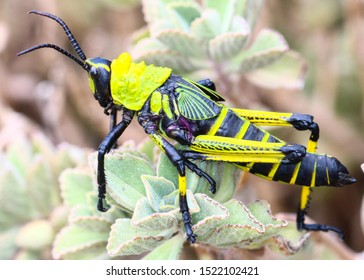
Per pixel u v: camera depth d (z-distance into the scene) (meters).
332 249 0.22
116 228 0.19
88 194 0.21
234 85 0.25
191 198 0.19
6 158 0.24
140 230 0.19
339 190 0.28
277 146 0.21
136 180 0.20
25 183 0.23
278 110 0.29
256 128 0.22
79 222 0.20
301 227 0.21
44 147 0.24
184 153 0.20
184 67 0.24
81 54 0.23
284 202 0.28
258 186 0.27
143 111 0.22
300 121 0.22
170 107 0.22
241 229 0.19
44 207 0.23
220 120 0.22
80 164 0.23
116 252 0.19
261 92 0.29
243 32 0.22
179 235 0.20
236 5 0.23
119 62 0.22
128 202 0.20
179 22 0.23
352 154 0.29
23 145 0.24
